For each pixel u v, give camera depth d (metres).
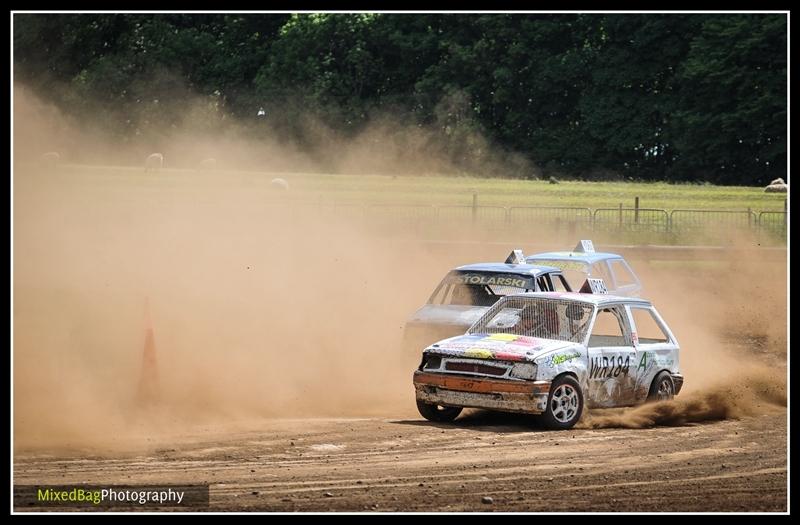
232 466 27.30
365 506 23.48
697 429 34.81
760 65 181.50
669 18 189.62
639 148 195.50
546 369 33.12
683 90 187.50
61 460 27.48
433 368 34.53
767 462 29.39
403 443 30.75
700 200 115.75
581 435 32.72
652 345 37.56
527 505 23.92
